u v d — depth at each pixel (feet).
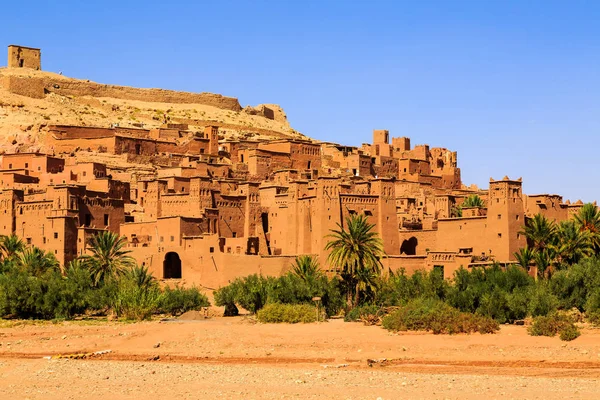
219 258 391.45
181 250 405.59
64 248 418.31
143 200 472.85
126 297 349.82
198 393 217.77
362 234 335.88
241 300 345.92
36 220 431.84
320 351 272.10
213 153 570.05
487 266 347.77
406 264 367.25
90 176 479.82
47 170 496.64
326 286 338.95
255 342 282.97
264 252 423.64
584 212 366.02
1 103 621.31
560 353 254.06
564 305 311.88
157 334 299.17
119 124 645.10
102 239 373.61
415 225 433.48
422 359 256.32
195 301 363.97
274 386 223.51
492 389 216.13
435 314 285.23
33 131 563.07
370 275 333.83
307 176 508.12
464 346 264.31
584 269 318.45
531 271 344.69
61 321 336.90
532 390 214.48
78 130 554.46
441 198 444.55
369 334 282.56
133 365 256.93
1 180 481.87
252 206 428.56
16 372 247.29
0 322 333.21
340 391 216.74
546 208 390.42
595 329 274.36
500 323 293.23
